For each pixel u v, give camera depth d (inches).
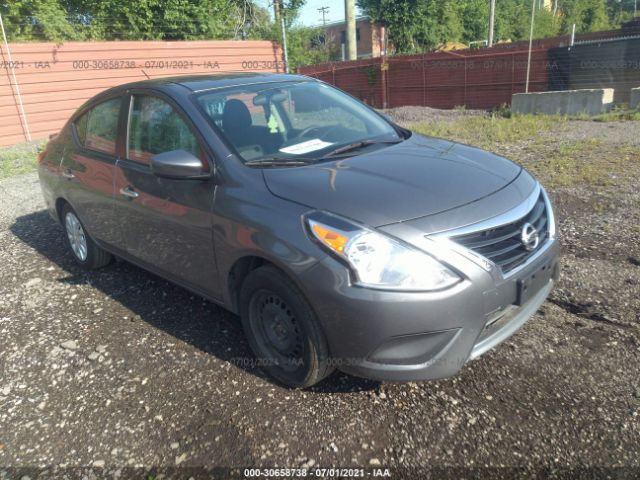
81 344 137.9
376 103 763.4
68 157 178.2
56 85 560.4
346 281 95.3
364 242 95.1
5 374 128.0
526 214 107.9
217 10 767.7
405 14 1208.2
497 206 104.8
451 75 677.3
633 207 204.8
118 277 178.4
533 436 97.8
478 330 98.7
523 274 104.0
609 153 295.3
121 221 153.0
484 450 95.7
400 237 95.2
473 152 134.2
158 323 145.5
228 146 123.2
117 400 115.3
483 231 99.3
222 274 121.4
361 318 95.0
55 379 124.6
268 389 115.3
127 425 107.6
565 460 92.4
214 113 131.6
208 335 137.3
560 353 120.0
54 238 224.2
